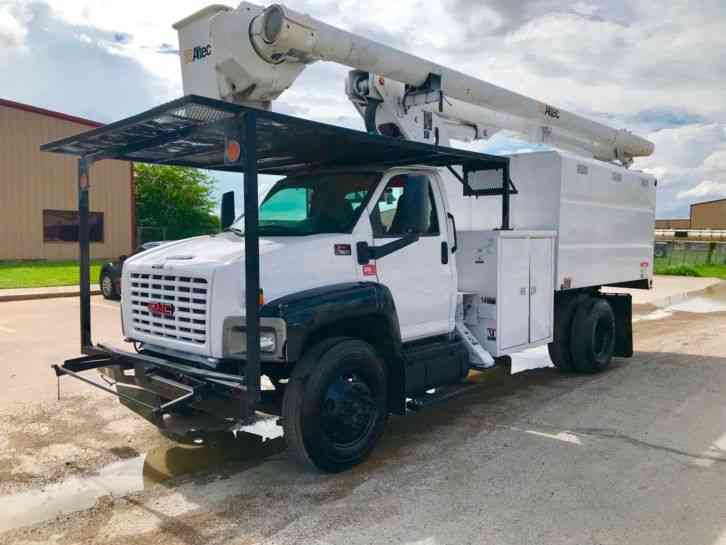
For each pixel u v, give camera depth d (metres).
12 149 24.03
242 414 4.14
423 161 6.03
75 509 4.15
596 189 8.16
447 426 5.95
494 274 6.35
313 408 4.50
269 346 4.31
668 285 22.22
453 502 4.21
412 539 3.70
